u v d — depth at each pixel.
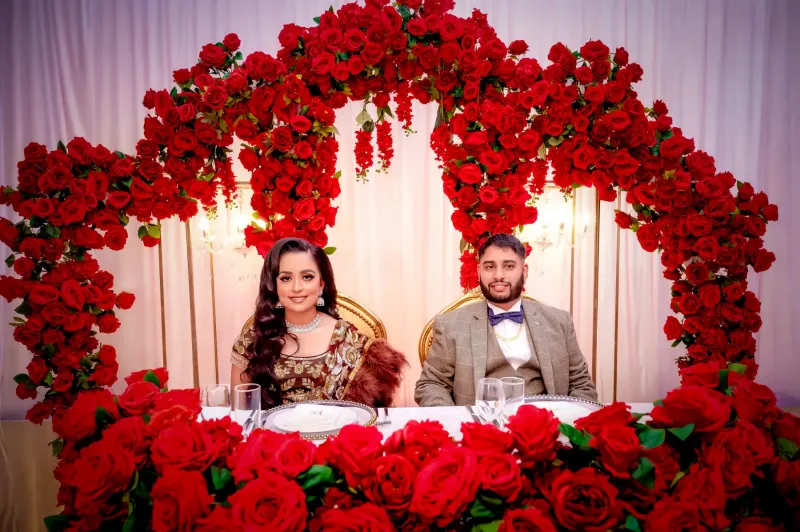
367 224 3.97
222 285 3.90
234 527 0.91
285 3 3.77
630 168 2.29
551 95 2.27
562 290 4.04
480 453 1.02
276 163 2.31
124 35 3.76
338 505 1.01
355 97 2.35
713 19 3.90
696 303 2.35
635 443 0.98
